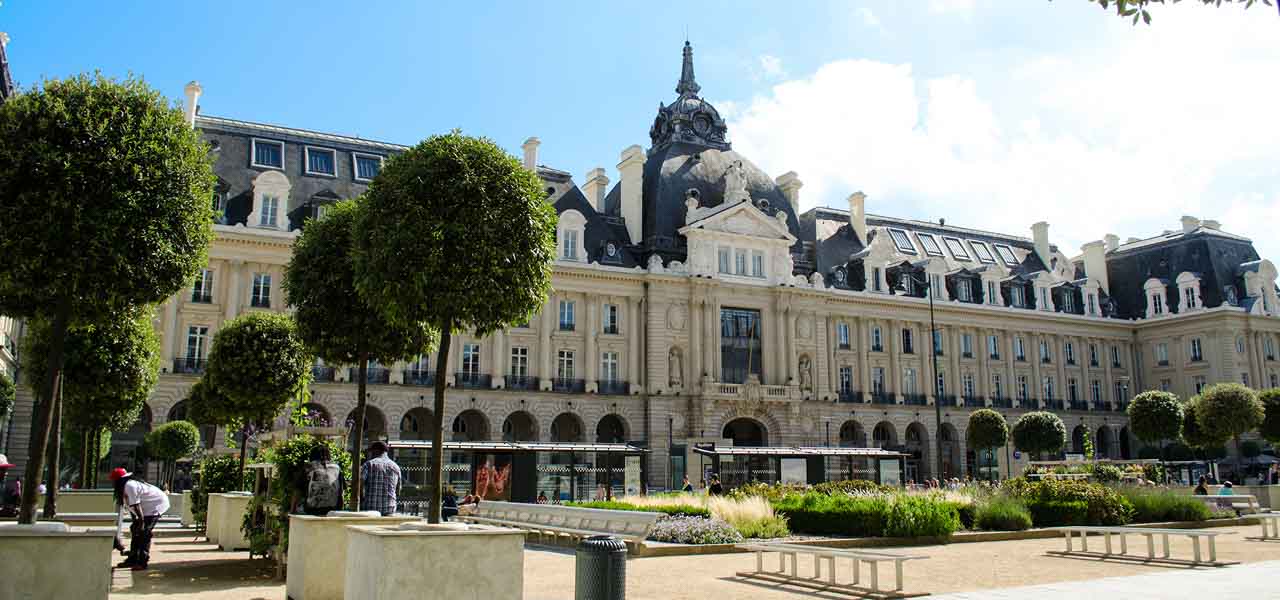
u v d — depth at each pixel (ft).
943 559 77.51
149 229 53.11
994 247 301.02
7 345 161.48
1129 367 294.25
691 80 263.08
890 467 184.03
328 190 204.44
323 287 74.74
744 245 239.50
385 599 40.65
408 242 55.36
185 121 58.29
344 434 73.72
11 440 169.37
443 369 53.52
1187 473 197.57
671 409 224.53
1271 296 283.59
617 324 228.22
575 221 224.53
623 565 41.09
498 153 58.44
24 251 50.06
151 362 111.86
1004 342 276.00
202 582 59.31
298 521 53.31
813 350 244.63
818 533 95.61
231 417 106.32
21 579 39.42
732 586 61.05
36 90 53.67
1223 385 192.34
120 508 66.03
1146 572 67.87
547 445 142.61
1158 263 297.33
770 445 233.55
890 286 264.31
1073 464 149.69
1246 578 62.54
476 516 109.91
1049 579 64.23
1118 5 35.47
